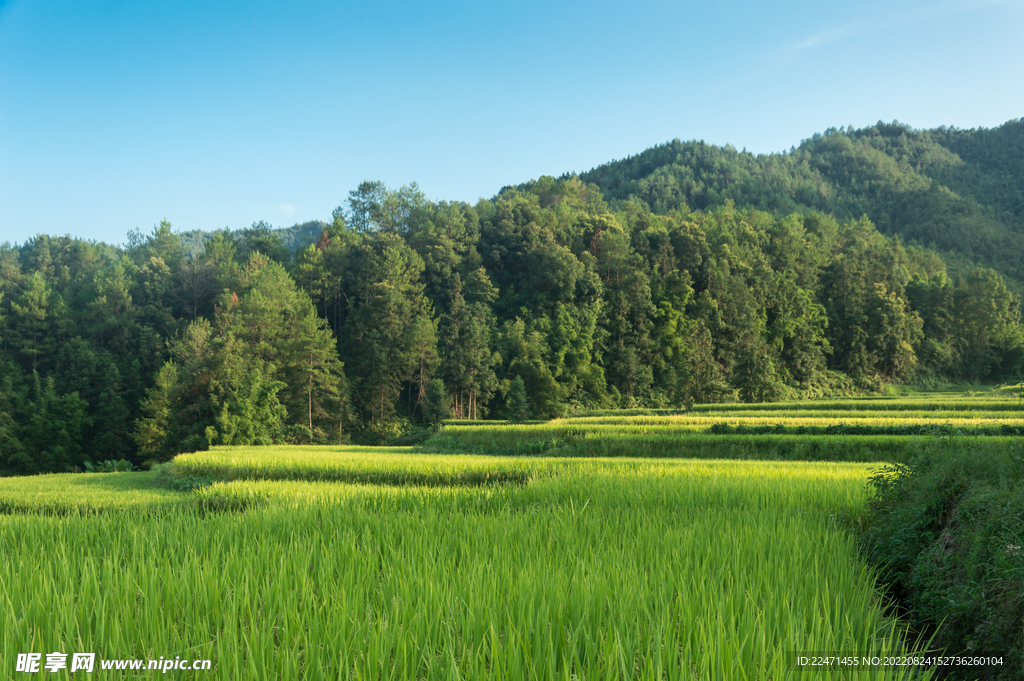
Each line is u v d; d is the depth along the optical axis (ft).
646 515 39.93
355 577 25.68
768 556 29.01
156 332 295.28
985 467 31.50
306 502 51.16
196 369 200.85
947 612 24.29
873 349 354.13
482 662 17.17
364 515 41.45
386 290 275.18
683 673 16.63
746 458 103.55
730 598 21.52
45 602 21.88
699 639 18.83
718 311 329.93
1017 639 20.33
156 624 20.27
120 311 307.99
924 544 29.96
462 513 44.60
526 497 54.49
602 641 18.70
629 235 377.71
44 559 29.55
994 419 122.93
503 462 92.48
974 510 27.27
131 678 17.29
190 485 89.51
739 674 17.15
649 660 17.28
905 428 108.68
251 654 17.60
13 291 326.24
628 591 22.58
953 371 372.38
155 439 224.33
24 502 71.97
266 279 256.73
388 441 212.64
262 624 19.66
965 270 537.24
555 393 273.54
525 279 342.64
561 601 21.40
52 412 238.89
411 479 85.25
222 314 252.01
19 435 234.79
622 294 323.16
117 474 120.88
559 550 29.89
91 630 20.38
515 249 365.61
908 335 361.51
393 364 259.19
